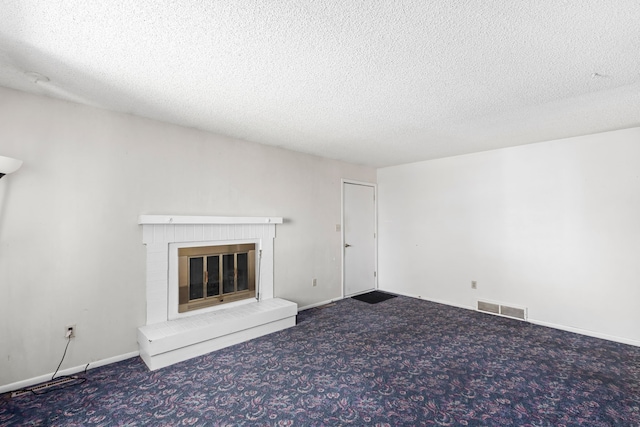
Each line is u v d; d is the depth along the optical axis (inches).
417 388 91.5
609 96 93.8
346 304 180.4
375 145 154.9
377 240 217.9
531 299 149.3
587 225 134.3
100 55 71.9
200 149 131.3
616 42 65.6
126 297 111.0
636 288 123.0
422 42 66.4
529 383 94.3
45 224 95.8
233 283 142.0
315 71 79.4
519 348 119.3
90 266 103.7
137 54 71.5
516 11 56.1
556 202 142.5
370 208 213.9
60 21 58.9
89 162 104.0
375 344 122.9
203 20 58.9
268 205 155.7
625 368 103.5
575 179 137.4
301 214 171.0
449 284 179.8
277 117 114.6
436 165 186.7
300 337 130.0
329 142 149.7
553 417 78.2
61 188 98.7
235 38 65.0
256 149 151.3
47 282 95.9
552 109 104.7
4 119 89.8
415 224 196.9
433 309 170.2
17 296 91.1
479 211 167.8
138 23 59.7
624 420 76.9
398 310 168.4
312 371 101.3
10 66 77.4
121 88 90.0
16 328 90.8
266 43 66.9
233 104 102.0
